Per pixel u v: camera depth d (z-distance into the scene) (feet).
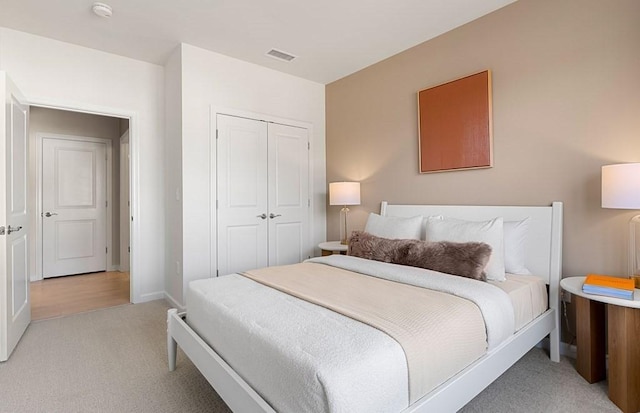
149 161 11.81
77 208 15.72
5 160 7.38
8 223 7.55
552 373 6.85
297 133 13.47
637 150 6.68
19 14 8.73
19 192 8.63
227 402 4.61
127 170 16.17
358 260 8.41
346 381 3.38
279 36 10.05
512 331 5.79
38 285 13.83
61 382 6.49
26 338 8.53
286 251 13.12
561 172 7.73
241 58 11.60
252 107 12.09
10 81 7.85
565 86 7.63
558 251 7.61
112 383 6.47
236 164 11.69
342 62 11.99
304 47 10.79
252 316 4.89
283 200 13.04
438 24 9.44
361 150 12.65
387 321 4.50
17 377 6.66
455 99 9.53
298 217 13.52
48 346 8.07
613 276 6.97
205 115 10.96
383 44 10.59
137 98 11.56
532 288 6.89
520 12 8.30
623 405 5.61
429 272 6.95
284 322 4.58
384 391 3.64
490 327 5.24
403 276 6.72
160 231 12.05
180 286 10.67
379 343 3.92
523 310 6.43
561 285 6.72
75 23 9.21
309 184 13.87
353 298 5.55
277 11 8.72
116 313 10.43
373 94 12.14
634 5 6.70
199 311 6.01
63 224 15.35
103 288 13.38
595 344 6.52
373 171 12.19
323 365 3.48
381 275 7.09
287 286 6.37
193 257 10.67
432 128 10.12
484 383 5.02
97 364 7.21
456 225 8.18
